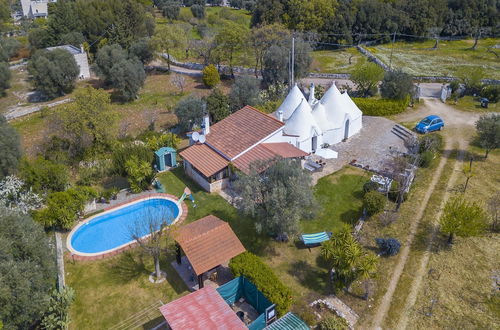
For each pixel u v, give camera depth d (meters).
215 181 39.09
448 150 44.84
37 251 23.78
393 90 55.81
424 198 36.00
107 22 98.44
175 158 44.41
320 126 46.47
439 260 28.73
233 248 27.91
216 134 43.78
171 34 81.56
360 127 51.22
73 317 25.75
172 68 87.25
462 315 24.33
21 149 40.84
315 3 103.62
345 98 49.25
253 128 42.84
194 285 27.91
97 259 30.81
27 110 65.19
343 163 42.94
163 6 147.00
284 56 65.69
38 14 152.12
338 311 24.89
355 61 89.06
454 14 106.81
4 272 21.12
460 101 60.00
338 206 35.81
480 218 29.00
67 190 35.12
